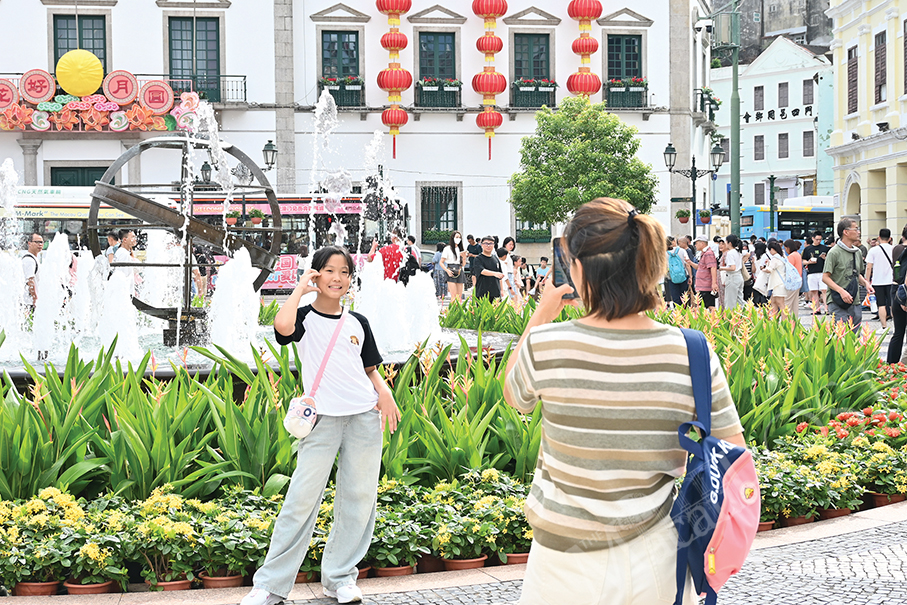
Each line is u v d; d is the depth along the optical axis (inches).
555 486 92.0
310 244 1211.9
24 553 167.6
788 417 264.2
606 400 89.4
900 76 1031.0
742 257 723.4
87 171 1358.3
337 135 1437.0
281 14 1400.1
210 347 381.7
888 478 229.6
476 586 167.5
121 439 197.8
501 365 243.6
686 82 1518.2
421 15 1450.5
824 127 2486.5
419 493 200.5
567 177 1291.8
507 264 713.0
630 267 90.5
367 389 161.9
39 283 418.0
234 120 1401.3
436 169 1464.1
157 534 170.6
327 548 163.8
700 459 88.5
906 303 413.7
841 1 1179.9
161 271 697.0
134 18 1378.0
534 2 1480.1
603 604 89.1
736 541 87.1
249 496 192.9
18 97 1318.9
